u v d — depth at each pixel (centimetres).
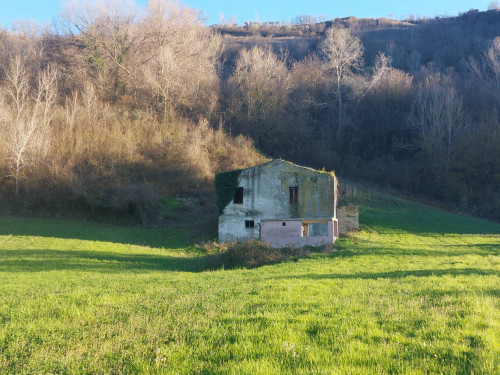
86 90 6519
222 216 4034
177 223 4834
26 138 5088
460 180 6938
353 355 619
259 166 4050
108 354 691
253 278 1755
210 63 8644
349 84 8650
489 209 6331
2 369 666
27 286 1658
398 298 1066
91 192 4900
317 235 3991
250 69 8262
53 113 6003
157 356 650
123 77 7388
